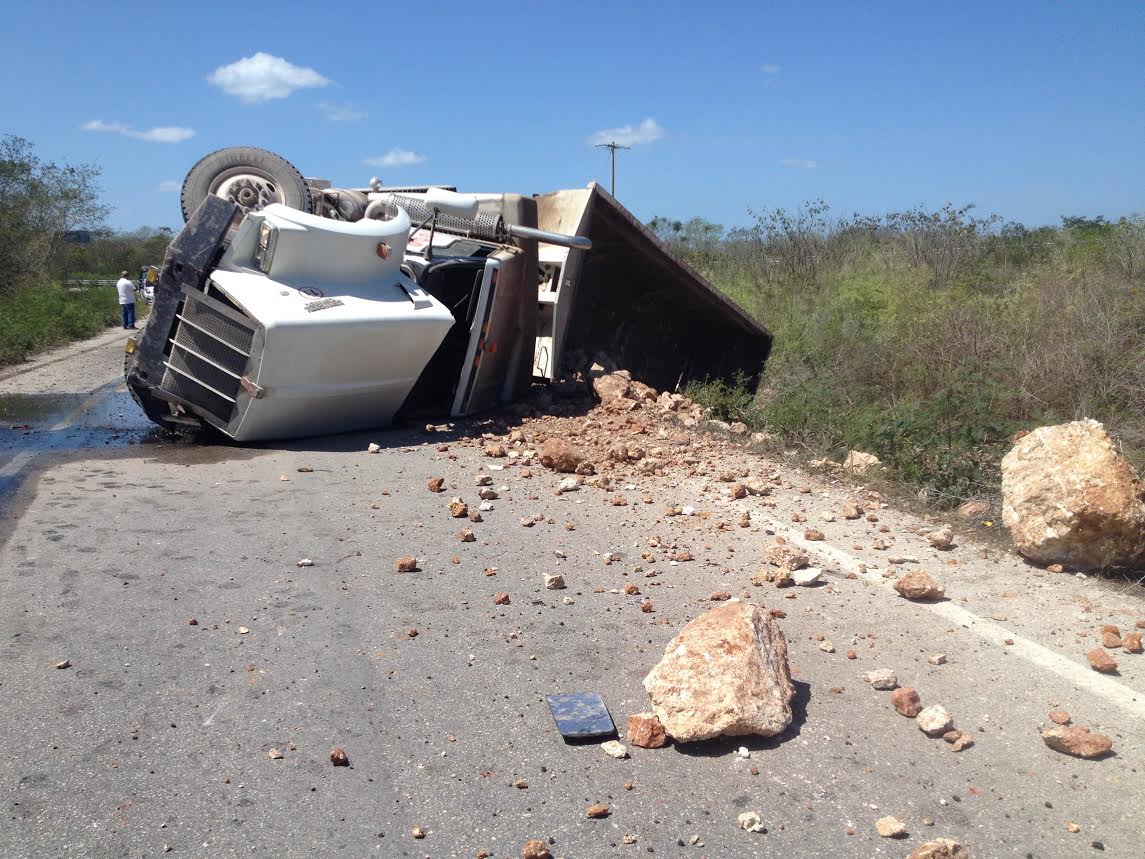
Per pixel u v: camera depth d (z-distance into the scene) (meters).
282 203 9.74
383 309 8.88
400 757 3.58
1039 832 3.17
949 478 7.41
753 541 6.30
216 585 5.26
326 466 8.13
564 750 3.65
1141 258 14.00
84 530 6.17
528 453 8.78
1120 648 4.57
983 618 4.95
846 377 11.70
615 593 5.29
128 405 12.02
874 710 3.98
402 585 5.34
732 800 3.34
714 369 13.62
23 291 28.20
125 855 2.99
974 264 19.23
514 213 11.08
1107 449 5.62
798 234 22.92
